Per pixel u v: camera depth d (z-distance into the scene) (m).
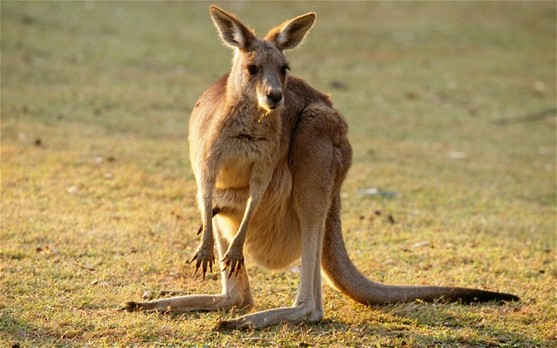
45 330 15.05
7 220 22.42
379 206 27.95
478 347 15.59
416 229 25.23
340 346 15.06
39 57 47.91
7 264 18.89
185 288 18.44
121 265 19.59
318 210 16.39
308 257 16.30
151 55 52.53
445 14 71.94
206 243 15.62
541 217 28.33
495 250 23.20
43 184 26.69
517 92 53.38
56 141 32.88
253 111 15.61
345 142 17.11
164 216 24.34
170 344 14.74
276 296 18.28
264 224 16.62
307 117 16.55
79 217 23.36
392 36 64.25
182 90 45.97
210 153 15.68
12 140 32.28
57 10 58.75
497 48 64.25
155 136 36.19
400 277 20.25
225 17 16.52
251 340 15.09
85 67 47.62
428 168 34.75
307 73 52.94
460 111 47.81
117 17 59.94
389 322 16.62
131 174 28.92
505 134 43.69
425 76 55.19
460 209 28.50
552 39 68.06
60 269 18.81
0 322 15.27
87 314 16.03
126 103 41.53
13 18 54.62
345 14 68.75
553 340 16.19
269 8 67.94
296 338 15.27
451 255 22.38
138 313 16.14
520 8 76.25
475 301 18.08
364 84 51.78
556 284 20.19
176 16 62.91
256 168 15.81
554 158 39.38
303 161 16.39
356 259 21.58
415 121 44.56
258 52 16.06
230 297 16.88
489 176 34.47
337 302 18.03
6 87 41.09
